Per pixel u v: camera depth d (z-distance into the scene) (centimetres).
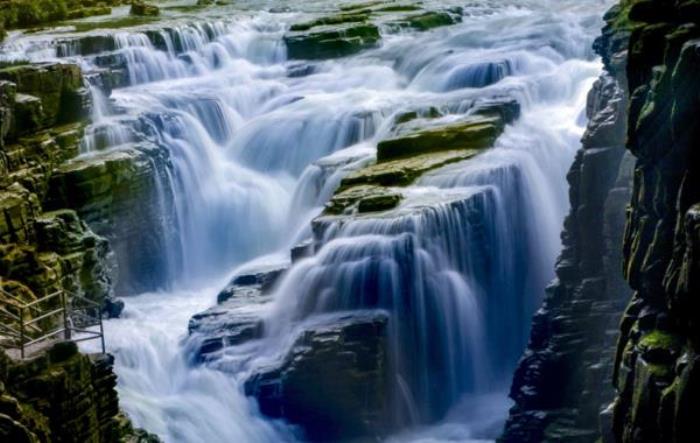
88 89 4466
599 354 3078
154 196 4419
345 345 3378
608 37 3566
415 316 3594
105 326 3794
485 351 3747
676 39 2008
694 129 1936
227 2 7144
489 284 3816
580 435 3028
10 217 3634
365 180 4003
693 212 1838
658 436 1927
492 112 4384
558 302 3197
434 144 4219
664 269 2036
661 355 1962
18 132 4047
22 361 2378
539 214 4016
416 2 6525
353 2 6819
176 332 3766
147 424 3309
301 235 4262
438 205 3694
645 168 2078
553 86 4750
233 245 4634
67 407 2408
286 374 3388
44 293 3525
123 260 4278
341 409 3366
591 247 3128
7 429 2172
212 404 3434
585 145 3144
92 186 4122
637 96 2133
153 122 4669
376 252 3569
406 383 3566
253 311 3672
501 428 3469
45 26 5966
